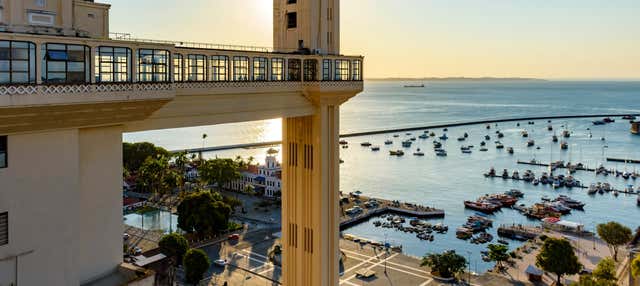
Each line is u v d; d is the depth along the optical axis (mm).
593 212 187500
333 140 60250
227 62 46281
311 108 58094
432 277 113750
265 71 50969
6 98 27172
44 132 31047
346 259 125000
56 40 29391
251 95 49406
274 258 119500
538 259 111062
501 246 123625
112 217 36719
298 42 59719
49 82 29297
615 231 126812
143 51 34688
